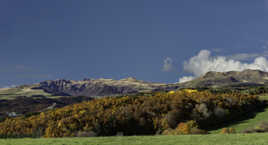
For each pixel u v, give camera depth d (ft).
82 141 128.67
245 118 352.69
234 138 126.72
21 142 131.54
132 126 326.03
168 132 252.42
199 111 348.38
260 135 132.26
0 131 331.57
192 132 240.12
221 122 345.51
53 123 324.19
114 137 139.85
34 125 329.11
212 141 121.29
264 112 370.94
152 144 118.62
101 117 325.21
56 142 127.54
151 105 367.04
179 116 336.08
